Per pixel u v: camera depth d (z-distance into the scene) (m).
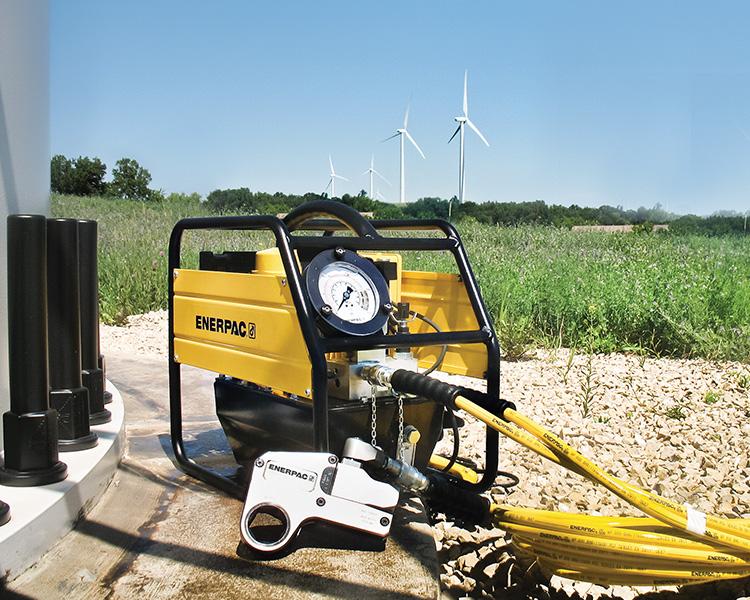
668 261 10.28
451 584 2.73
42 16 3.27
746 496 3.42
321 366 2.36
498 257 11.43
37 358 2.64
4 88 2.89
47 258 2.97
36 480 2.62
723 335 6.96
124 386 4.98
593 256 12.76
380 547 2.47
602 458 3.87
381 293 2.62
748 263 11.30
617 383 5.67
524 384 5.68
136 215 20.69
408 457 2.72
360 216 2.71
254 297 2.71
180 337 3.18
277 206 28.09
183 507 2.85
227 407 3.11
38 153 3.25
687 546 2.29
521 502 3.28
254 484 2.40
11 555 2.27
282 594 2.21
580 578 2.47
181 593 2.22
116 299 9.02
